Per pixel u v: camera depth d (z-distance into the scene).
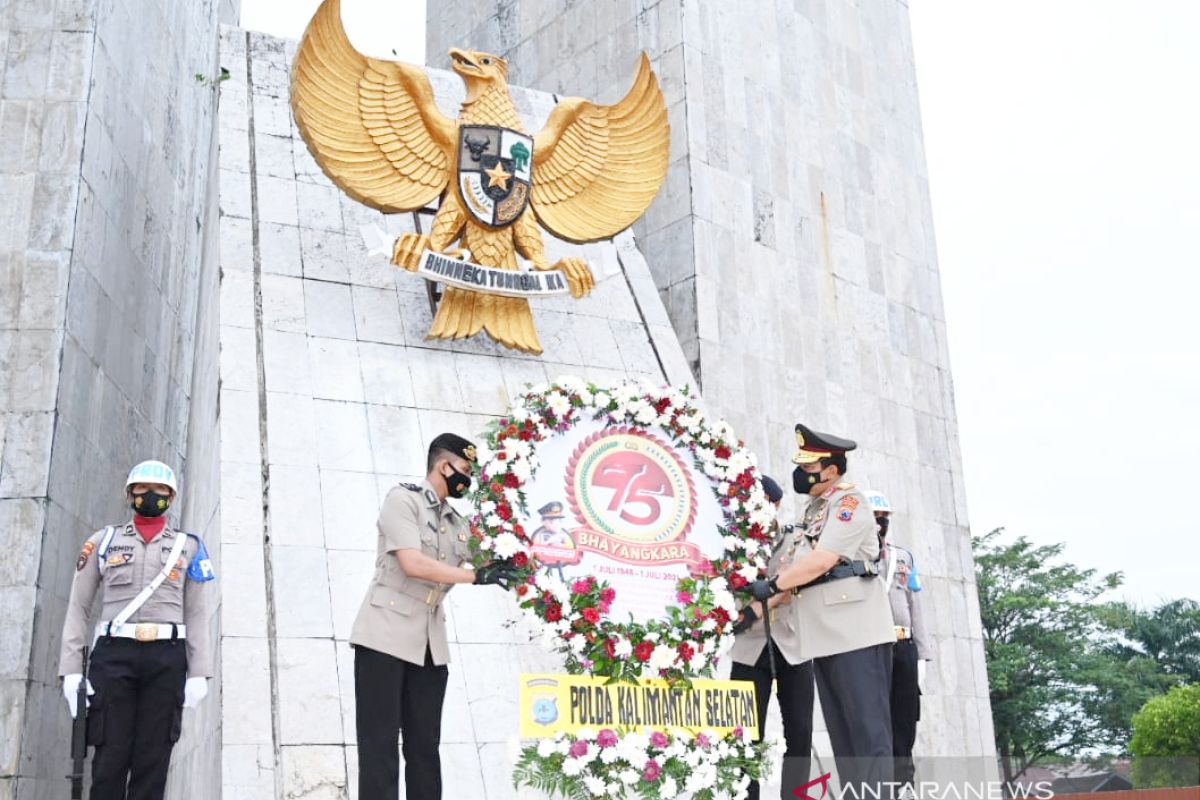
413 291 12.27
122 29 13.83
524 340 12.06
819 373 16.12
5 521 11.13
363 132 11.44
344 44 11.45
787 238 16.34
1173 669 43.69
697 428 6.89
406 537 6.19
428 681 6.34
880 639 6.56
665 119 13.14
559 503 6.47
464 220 11.83
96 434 12.93
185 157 17.20
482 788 8.56
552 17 18.23
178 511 16.64
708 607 6.43
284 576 9.26
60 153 12.29
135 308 14.56
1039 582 38.16
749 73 16.58
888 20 19.59
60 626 11.59
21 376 11.59
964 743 16.34
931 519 17.20
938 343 18.44
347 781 8.23
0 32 12.55
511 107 12.16
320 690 8.65
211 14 19.11
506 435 6.52
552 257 13.62
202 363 12.60
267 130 13.12
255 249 11.81
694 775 6.10
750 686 6.57
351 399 10.84
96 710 7.12
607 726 6.14
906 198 18.73
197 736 9.65
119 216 13.80
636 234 15.76
